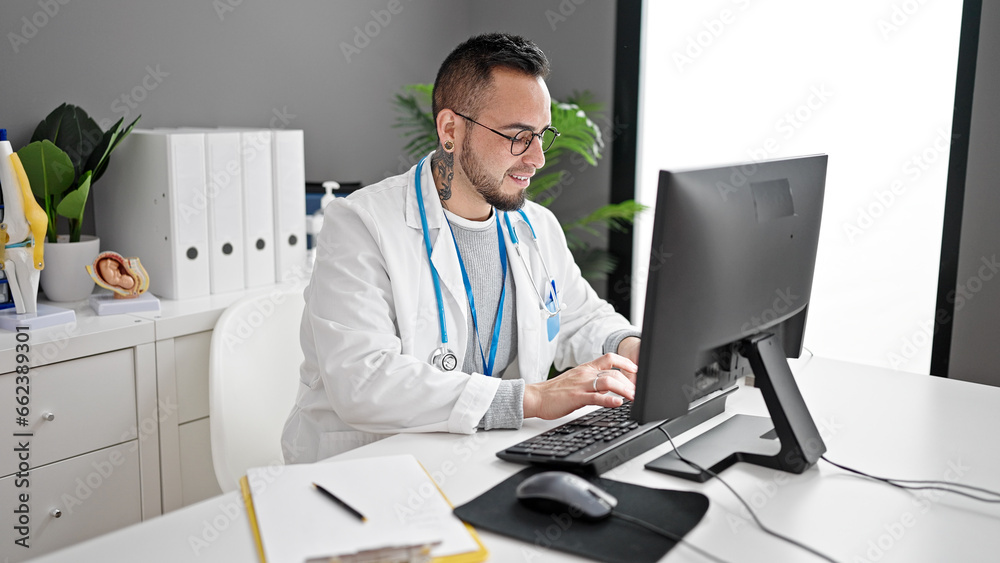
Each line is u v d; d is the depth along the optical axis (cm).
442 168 157
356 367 135
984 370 229
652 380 107
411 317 148
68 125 196
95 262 188
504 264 163
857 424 134
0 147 171
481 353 159
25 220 173
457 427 130
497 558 89
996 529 98
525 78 145
